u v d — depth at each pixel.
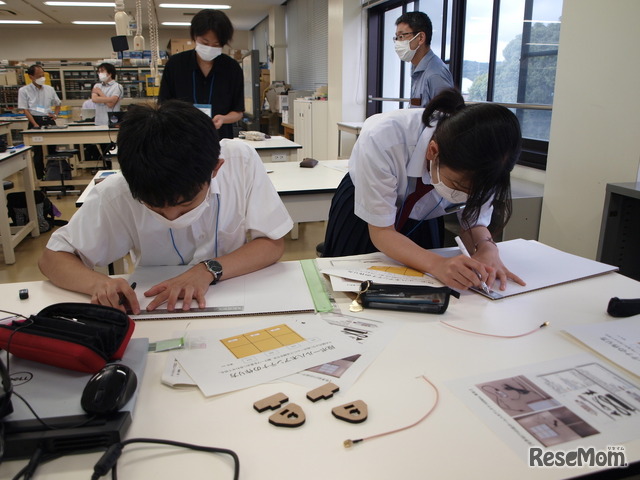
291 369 0.74
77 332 0.72
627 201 1.74
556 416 0.63
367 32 5.54
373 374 0.73
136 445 0.59
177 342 0.82
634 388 0.69
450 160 0.93
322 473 0.54
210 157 0.83
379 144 1.15
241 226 1.24
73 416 0.60
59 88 9.20
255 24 11.48
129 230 1.16
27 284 1.09
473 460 0.56
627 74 1.74
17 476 0.54
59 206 4.98
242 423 0.62
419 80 3.09
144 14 9.33
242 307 0.95
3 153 3.40
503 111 0.90
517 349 0.80
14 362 0.71
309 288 1.05
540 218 2.25
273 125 8.55
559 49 2.01
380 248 1.20
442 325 0.89
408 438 0.59
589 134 1.92
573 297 1.01
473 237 1.26
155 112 0.81
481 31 3.61
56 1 7.95
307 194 2.21
